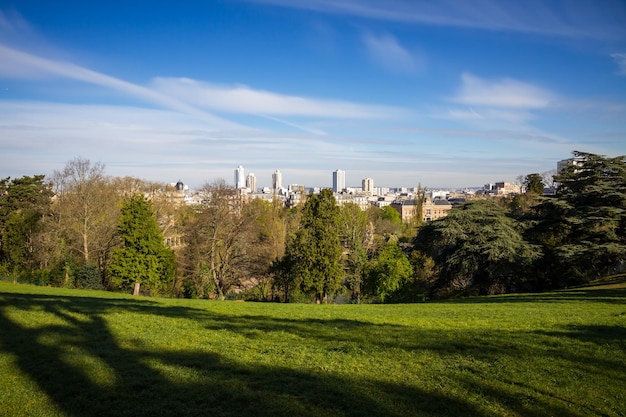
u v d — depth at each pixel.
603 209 32.12
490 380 9.12
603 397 8.33
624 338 12.70
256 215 45.69
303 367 9.81
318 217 35.81
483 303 23.78
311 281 35.28
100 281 40.53
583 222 32.38
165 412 7.42
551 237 38.75
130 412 7.41
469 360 10.45
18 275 44.38
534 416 7.56
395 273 36.38
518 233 35.31
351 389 8.48
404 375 9.35
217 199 41.84
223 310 19.77
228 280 43.09
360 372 9.52
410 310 20.48
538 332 13.72
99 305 19.06
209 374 9.25
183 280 46.25
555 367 9.92
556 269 35.72
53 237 44.31
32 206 50.00
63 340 11.99
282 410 7.49
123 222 38.03
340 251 36.56
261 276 44.88
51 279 41.97
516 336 13.05
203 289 43.03
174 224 57.38
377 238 62.03
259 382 8.80
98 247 44.53
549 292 29.70
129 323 14.56
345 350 11.26
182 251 47.84
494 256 32.41
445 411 7.62
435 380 9.07
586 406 7.96
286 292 39.62
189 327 14.13
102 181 51.34
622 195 32.56
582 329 14.14
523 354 10.98
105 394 8.16
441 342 12.23
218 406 7.67
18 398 7.98
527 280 35.66
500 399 8.17
